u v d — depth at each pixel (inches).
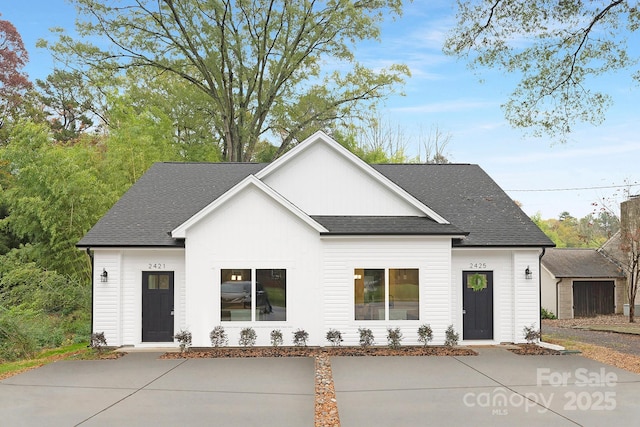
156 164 904.9
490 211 786.2
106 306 692.1
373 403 407.8
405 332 685.3
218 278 678.5
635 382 477.7
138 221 735.7
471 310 724.7
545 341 747.4
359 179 740.7
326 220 713.6
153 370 548.1
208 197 797.9
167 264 707.4
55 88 1987.0
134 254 705.6
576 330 991.0
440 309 688.4
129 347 692.7
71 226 935.0
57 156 936.3
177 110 1539.1
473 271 725.3
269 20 1392.7
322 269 684.1
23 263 970.1
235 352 645.3
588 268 1304.1
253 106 1520.7
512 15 693.3
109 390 459.2
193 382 489.4
